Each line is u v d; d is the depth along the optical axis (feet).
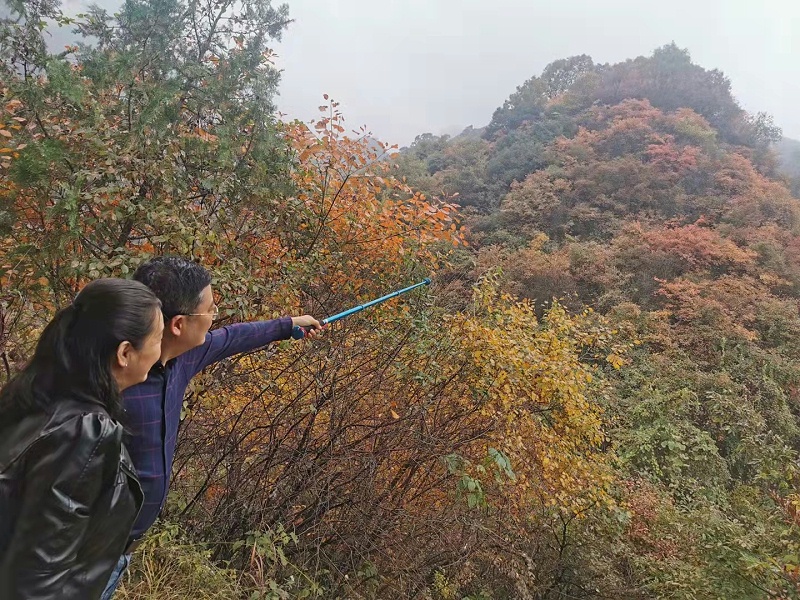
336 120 14.51
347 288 13.51
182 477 11.55
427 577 13.12
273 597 8.72
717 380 38.70
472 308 16.17
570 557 16.05
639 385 39.73
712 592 14.71
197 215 10.19
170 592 8.15
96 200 8.59
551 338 15.81
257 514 11.30
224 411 11.80
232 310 9.89
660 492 26.61
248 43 11.79
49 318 9.51
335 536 12.07
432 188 99.76
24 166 8.45
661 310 54.13
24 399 3.07
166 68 10.59
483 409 13.42
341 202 14.11
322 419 12.38
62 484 2.79
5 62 8.82
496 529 14.15
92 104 9.35
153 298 3.51
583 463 15.44
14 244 8.93
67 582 2.84
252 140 11.27
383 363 12.85
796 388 41.83
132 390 4.33
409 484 13.84
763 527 16.39
